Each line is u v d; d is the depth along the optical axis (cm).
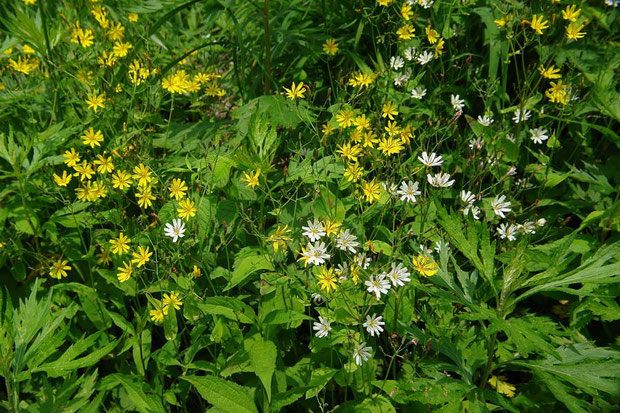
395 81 68
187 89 66
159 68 67
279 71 79
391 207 53
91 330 56
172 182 57
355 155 54
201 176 57
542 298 59
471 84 72
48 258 60
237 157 51
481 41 75
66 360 47
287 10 77
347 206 54
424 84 72
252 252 53
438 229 55
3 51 73
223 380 46
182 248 53
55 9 81
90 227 56
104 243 56
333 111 60
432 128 61
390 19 69
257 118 52
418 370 52
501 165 63
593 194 62
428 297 55
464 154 67
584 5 69
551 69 62
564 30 71
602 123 70
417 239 55
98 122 64
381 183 53
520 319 46
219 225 55
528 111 67
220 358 50
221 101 79
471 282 52
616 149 68
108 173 60
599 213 58
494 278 55
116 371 55
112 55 67
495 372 55
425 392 47
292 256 56
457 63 73
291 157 60
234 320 51
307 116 59
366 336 52
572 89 65
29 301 49
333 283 47
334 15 79
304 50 75
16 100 66
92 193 55
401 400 48
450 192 62
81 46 73
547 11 65
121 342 56
